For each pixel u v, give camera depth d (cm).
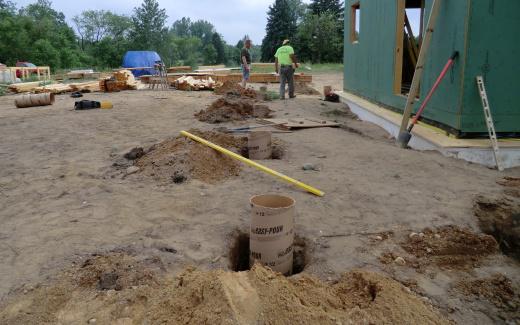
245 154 694
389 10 987
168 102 1319
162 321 250
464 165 620
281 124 880
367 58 1176
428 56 790
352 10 1359
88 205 460
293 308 251
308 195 486
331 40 4634
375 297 286
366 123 1004
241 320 238
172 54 6231
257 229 338
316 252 368
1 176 577
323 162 618
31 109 1239
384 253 364
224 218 424
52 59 5009
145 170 572
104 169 595
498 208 465
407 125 766
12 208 461
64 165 616
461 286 324
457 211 445
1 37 4806
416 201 470
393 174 563
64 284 309
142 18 5931
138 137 800
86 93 1711
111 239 379
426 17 794
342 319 253
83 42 6681
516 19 651
